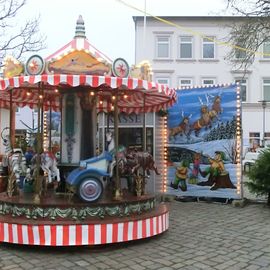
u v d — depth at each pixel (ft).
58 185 28.25
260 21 50.70
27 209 23.95
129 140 41.83
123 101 33.19
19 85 22.99
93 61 24.81
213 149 39.50
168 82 116.57
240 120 38.22
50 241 22.68
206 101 39.86
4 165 29.84
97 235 23.06
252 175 38.68
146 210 26.32
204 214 33.45
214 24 115.44
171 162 41.24
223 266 20.35
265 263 20.83
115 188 26.78
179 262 20.98
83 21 26.78
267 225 29.35
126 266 20.44
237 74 115.24
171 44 116.37
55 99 34.24
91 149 28.89
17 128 73.51
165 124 41.47
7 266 20.56
